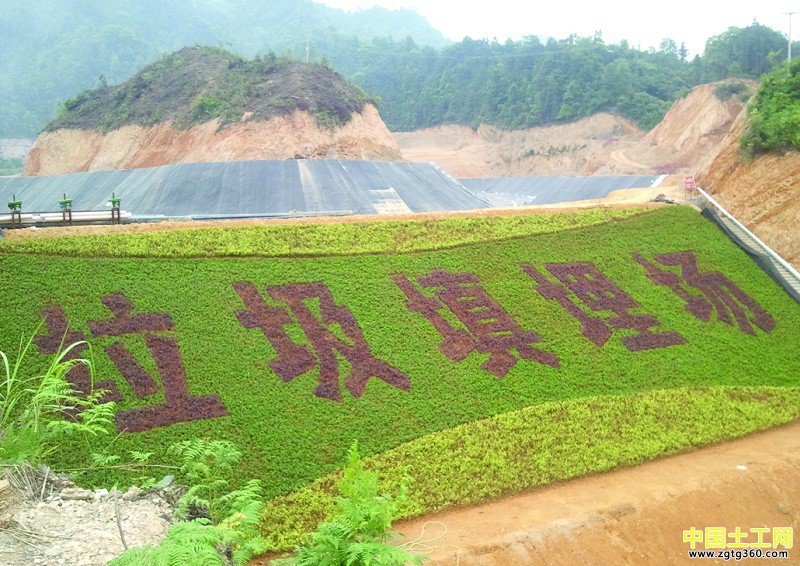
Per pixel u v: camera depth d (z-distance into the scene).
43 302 24.09
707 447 25.95
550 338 30.02
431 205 53.00
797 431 27.97
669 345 31.75
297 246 31.34
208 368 23.77
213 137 69.69
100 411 12.62
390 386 25.39
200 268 28.03
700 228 41.62
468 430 24.16
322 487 20.81
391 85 141.25
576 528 19.75
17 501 10.29
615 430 25.56
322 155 68.56
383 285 30.14
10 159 125.00
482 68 127.31
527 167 105.38
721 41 103.88
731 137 52.03
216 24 189.62
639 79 110.94
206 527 8.89
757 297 37.19
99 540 9.75
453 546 18.50
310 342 26.12
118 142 78.38
